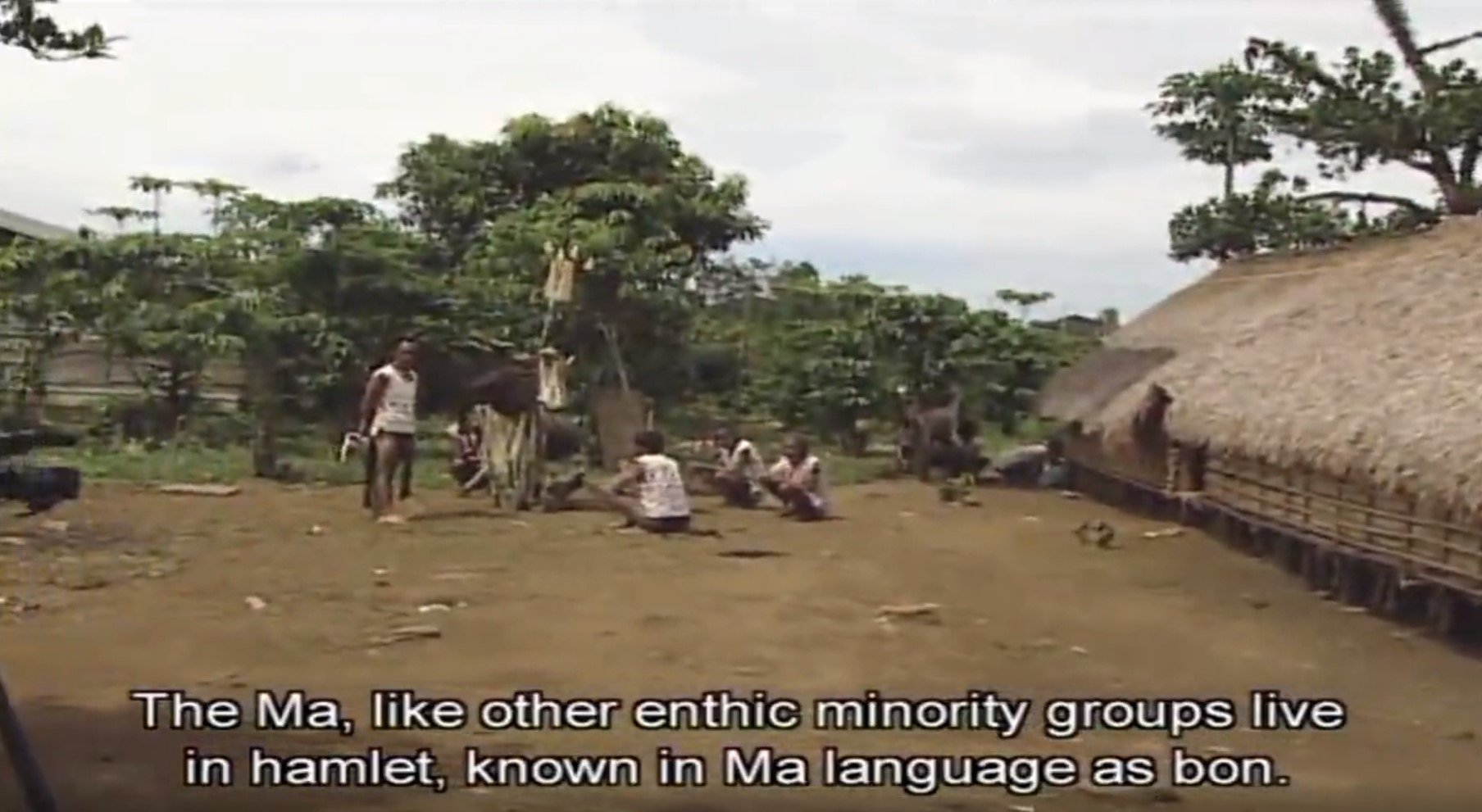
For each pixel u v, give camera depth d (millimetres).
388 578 11523
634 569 12336
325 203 22531
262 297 21516
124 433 22516
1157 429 17578
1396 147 25922
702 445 22453
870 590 11672
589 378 23422
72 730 7012
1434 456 10133
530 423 16484
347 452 20516
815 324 25219
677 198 26984
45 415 22531
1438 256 14992
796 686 8344
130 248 21594
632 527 14906
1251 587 12547
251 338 21016
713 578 12000
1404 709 8312
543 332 21312
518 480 16297
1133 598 11875
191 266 22203
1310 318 15938
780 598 11102
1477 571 9750
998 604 11312
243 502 16500
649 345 24484
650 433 15445
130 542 13141
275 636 9312
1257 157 28344
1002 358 24516
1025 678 8789
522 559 12727
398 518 15000
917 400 23734
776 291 28719
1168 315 22984
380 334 22344
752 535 14891
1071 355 26078
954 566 13234
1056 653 9562
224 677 8211
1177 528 16688
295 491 17859
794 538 14820
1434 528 10461
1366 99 26031
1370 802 6496
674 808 6168
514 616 10109
